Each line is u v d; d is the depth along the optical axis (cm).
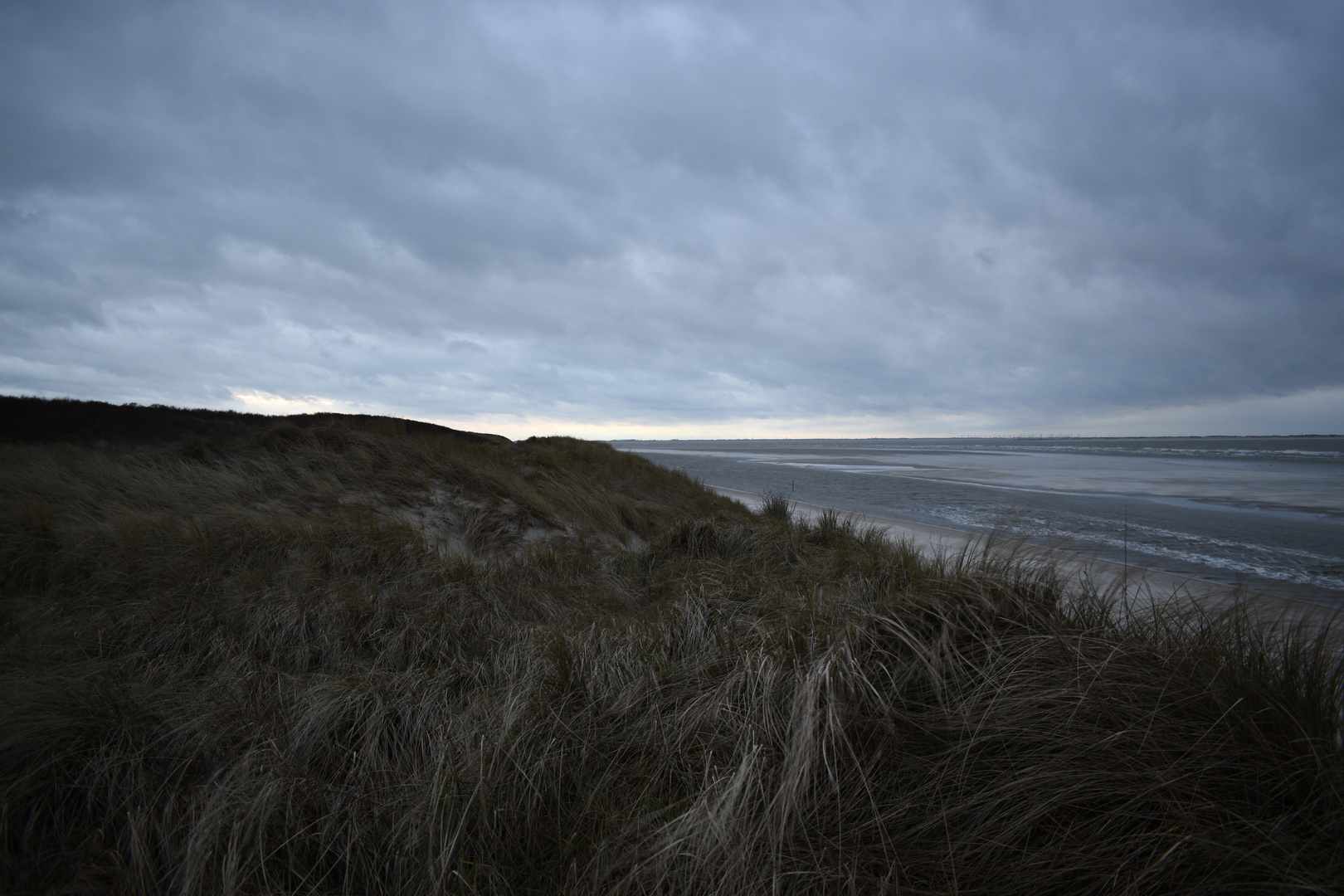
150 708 271
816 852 184
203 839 188
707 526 757
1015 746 217
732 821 185
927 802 202
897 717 237
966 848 187
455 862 188
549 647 329
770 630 325
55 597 456
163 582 485
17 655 340
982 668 258
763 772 213
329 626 402
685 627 369
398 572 565
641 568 692
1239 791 188
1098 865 173
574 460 1498
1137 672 235
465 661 355
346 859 194
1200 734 201
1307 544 1088
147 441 1888
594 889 174
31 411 1850
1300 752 187
